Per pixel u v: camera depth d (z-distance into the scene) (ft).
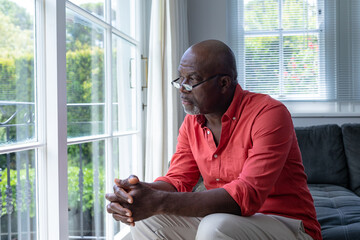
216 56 4.07
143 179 8.66
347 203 6.70
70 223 6.05
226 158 4.18
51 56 4.66
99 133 6.59
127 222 3.58
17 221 4.48
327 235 5.26
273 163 3.66
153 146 7.64
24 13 4.43
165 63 7.92
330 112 11.02
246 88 11.69
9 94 4.22
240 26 11.68
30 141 4.53
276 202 3.98
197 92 4.07
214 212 3.48
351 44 11.17
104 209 6.94
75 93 5.83
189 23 11.27
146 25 9.03
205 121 4.46
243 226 3.32
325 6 11.29
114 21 7.23
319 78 11.32
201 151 4.44
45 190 4.72
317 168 8.69
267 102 4.03
